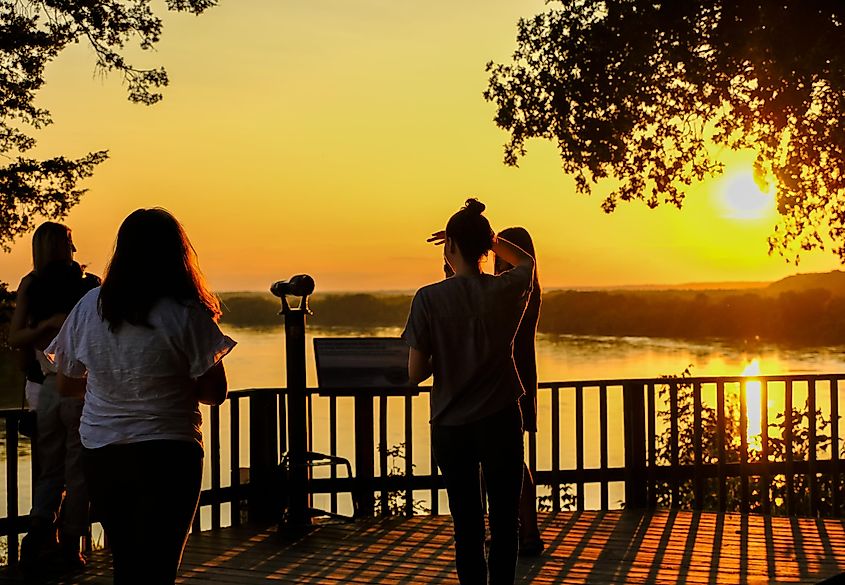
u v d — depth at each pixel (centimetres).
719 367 3972
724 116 1257
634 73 1197
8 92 1916
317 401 3050
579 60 1222
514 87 1281
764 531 666
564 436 2239
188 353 341
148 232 344
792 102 1057
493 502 427
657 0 1123
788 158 1181
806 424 1012
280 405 694
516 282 428
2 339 1969
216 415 669
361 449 704
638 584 541
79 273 550
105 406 340
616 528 669
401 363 709
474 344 419
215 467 666
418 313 421
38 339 529
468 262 427
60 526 577
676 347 5244
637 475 731
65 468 547
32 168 1988
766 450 751
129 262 340
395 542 633
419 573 564
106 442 337
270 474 686
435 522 686
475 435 420
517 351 543
